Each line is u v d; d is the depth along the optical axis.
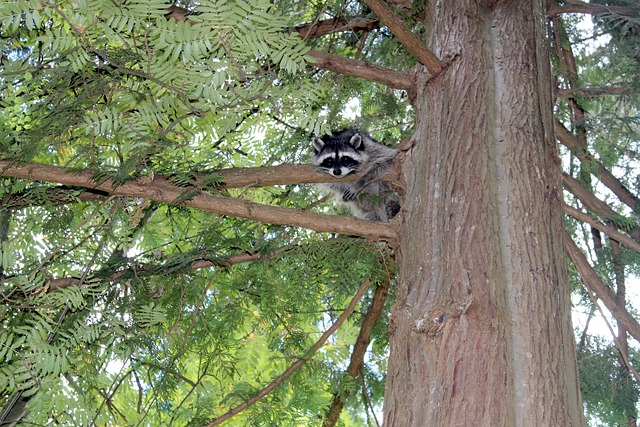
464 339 3.71
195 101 5.58
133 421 6.33
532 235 4.18
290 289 6.54
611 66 7.36
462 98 4.71
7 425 4.84
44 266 5.61
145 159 4.73
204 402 6.09
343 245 5.86
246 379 7.63
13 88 4.82
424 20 6.14
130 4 4.02
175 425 6.82
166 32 3.95
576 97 6.95
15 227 6.21
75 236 6.30
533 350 3.79
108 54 4.46
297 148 7.73
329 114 7.81
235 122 4.74
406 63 7.66
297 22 7.28
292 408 6.16
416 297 4.04
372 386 7.51
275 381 6.09
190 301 6.44
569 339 3.99
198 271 7.07
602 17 6.94
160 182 5.08
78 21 3.99
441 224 4.21
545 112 4.83
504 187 4.39
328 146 8.00
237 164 7.16
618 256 6.89
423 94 5.02
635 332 5.69
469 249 4.02
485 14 5.17
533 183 4.40
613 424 6.25
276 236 6.36
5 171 4.71
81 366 5.50
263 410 6.06
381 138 9.45
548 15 6.80
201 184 5.11
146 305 5.62
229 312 6.65
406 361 3.84
